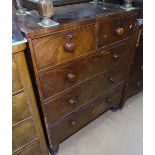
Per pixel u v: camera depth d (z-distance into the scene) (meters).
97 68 1.16
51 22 0.82
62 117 1.13
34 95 0.92
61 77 0.97
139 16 1.35
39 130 1.04
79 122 1.29
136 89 1.75
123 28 1.15
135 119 1.59
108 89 1.39
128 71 1.47
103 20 0.99
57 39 0.84
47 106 1.00
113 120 1.58
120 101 1.65
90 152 1.31
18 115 0.89
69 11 1.05
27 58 0.84
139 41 1.37
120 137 1.43
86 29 0.93
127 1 1.13
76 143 1.38
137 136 1.44
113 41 1.15
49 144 1.20
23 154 1.03
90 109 1.32
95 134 1.45
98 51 1.08
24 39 0.74
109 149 1.33
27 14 0.97
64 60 0.92
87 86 1.17
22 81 0.83
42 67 0.85
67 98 1.08
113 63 1.27
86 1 1.30
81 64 1.03
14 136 0.93
